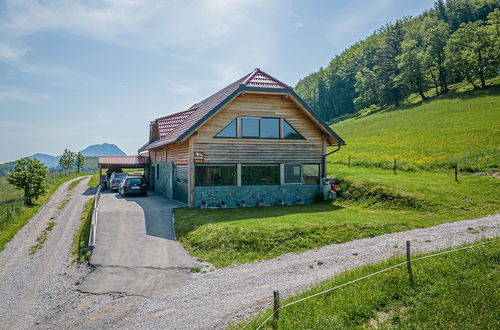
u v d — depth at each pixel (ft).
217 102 64.64
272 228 42.22
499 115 152.56
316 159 69.51
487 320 20.74
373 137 170.50
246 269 32.65
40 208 72.90
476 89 224.53
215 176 62.08
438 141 129.90
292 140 67.41
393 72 287.89
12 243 47.11
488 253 29.35
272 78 67.10
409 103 270.05
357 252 35.19
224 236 40.40
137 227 48.91
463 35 239.71
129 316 23.65
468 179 71.77
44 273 34.58
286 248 37.88
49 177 135.64
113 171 114.73
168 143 61.57
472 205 54.60
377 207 59.98
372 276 26.35
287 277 29.63
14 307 26.50
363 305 22.50
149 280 30.73
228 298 25.80
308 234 41.06
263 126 65.41
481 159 90.12
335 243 39.27
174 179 72.59
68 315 24.43
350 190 68.69
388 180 70.28
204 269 33.45
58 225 57.06
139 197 79.10
